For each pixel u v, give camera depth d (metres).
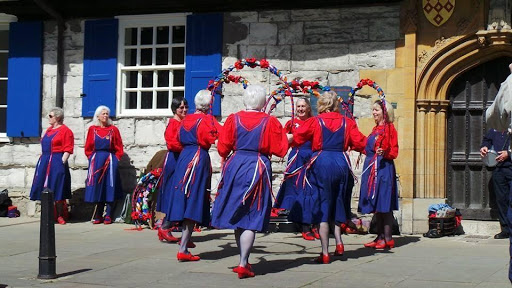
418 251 8.38
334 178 7.45
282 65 11.05
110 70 11.98
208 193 7.73
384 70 10.49
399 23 10.45
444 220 9.70
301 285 6.29
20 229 10.55
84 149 11.76
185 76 11.54
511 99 5.11
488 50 9.95
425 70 10.23
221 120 11.38
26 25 12.31
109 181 11.20
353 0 10.67
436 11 10.12
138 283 6.46
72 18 12.24
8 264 7.51
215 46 11.38
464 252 8.29
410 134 10.21
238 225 6.69
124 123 11.89
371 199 8.55
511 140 5.23
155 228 10.52
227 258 7.84
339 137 7.52
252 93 6.96
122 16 12.00
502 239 9.48
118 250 8.43
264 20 11.17
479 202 10.20
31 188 11.36
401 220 10.19
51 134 11.34
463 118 10.30
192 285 6.35
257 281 6.50
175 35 11.89
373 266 7.26
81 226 10.98
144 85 12.14
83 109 12.10
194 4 11.52
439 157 10.25
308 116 8.28
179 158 7.73
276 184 11.05
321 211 7.41
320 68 10.87
